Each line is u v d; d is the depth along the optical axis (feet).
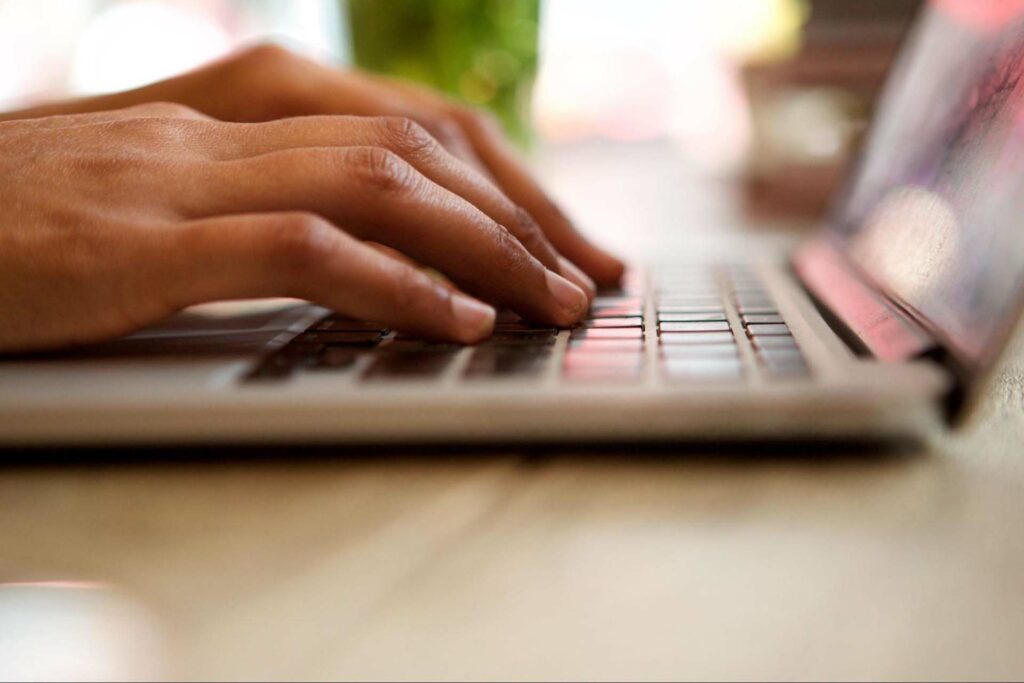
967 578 0.81
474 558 0.87
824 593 0.79
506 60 3.47
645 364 1.15
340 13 3.51
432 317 1.27
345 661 0.71
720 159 4.83
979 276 1.13
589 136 5.98
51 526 0.97
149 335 1.42
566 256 1.89
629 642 0.73
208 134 1.48
